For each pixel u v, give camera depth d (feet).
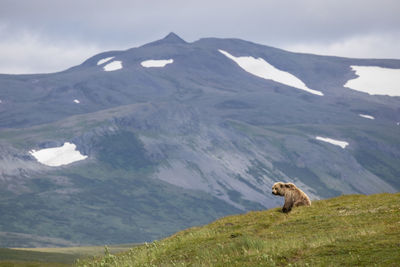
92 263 205.46
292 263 149.69
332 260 144.87
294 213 261.44
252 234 223.10
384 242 155.53
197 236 235.61
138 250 230.89
